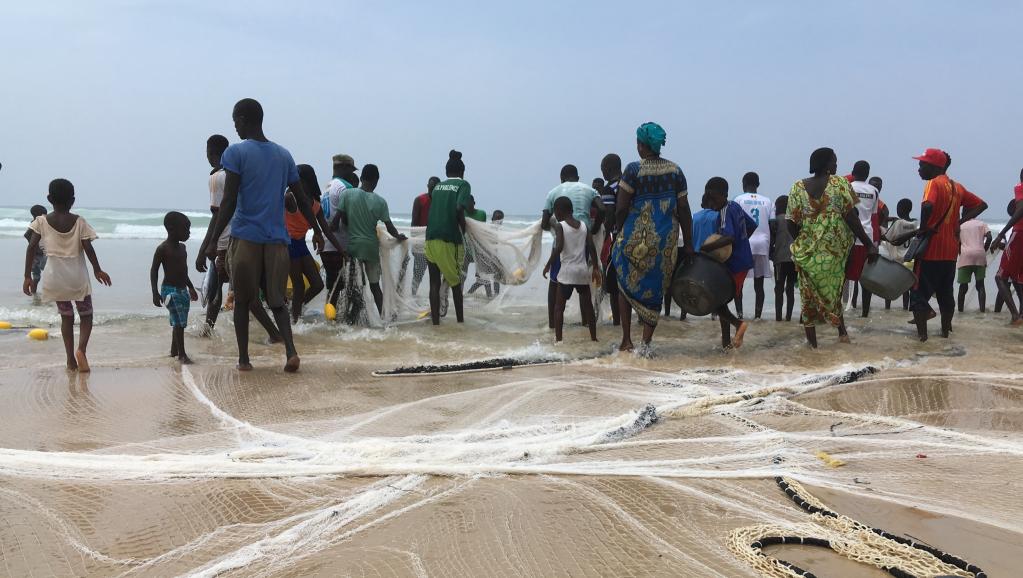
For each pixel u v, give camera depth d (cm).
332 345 780
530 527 305
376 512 321
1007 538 296
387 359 706
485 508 325
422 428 464
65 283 608
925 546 282
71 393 548
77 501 334
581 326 927
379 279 926
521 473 370
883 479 363
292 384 591
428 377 622
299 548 286
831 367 666
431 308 920
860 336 851
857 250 831
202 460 384
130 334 823
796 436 439
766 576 261
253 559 277
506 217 5006
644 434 450
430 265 914
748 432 453
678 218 709
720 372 637
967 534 301
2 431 452
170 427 465
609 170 883
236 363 679
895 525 310
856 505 330
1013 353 732
